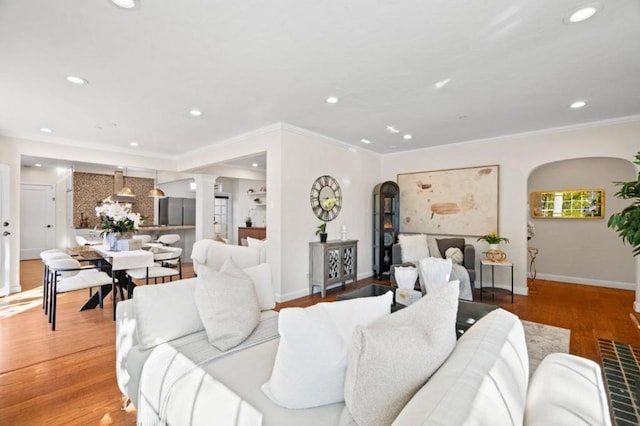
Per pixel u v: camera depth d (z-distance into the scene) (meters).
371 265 5.96
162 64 2.51
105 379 2.21
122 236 4.03
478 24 1.99
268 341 1.80
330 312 1.25
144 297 1.79
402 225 5.89
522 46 2.23
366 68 2.57
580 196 5.32
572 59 2.41
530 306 3.97
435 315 1.09
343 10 1.85
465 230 5.12
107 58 2.41
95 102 3.33
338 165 5.14
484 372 0.88
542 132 4.39
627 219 2.04
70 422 1.76
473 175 5.05
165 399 1.37
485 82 2.83
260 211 9.34
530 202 5.77
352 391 0.96
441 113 3.67
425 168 5.62
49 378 2.21
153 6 1.81
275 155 4.19
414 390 0.94
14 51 2.30
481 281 4.58
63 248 7.88
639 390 1.99
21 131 4.44
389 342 0.96
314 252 4.56
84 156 5.19
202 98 3.23
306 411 1.14
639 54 2.33
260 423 1.09
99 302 3.85
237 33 2.09
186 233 7.50
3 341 2.83
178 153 6.07
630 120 3.78
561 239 5.48
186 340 1.77
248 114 3.74
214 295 1.80
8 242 4.34
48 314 3.52
